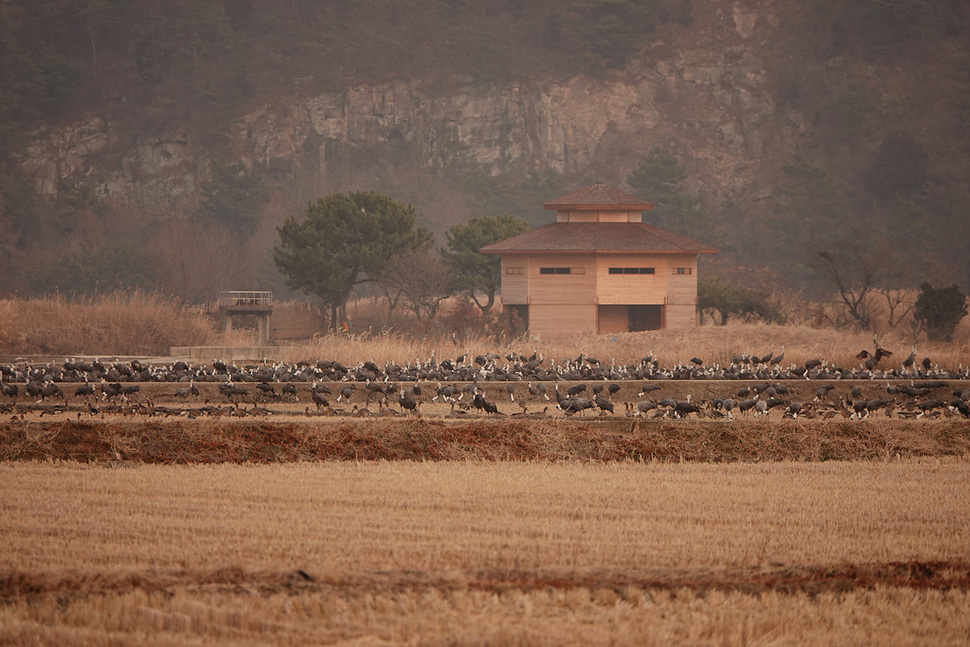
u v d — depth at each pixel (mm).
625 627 60469
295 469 106000
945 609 64750
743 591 67875
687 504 88938
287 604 63156
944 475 106062
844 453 123062
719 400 137375
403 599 64375
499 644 58406
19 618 61719
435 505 87062
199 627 60656
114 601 63375
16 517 80875
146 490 92188
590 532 78625
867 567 72188
